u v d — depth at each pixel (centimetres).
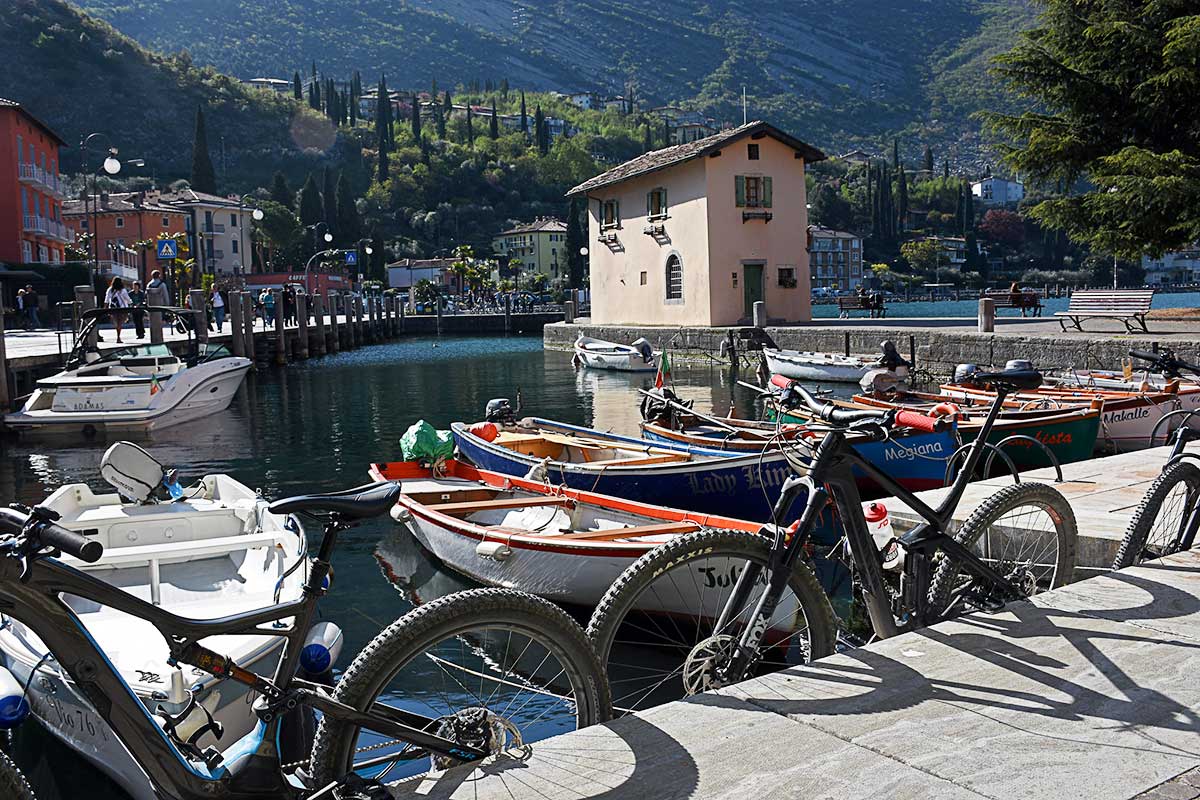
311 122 18738
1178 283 14675
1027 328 2888
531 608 297
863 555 382
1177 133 2603
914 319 3953
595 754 290
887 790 268
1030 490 452
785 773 278
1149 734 300
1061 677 343
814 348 3078
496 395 2542
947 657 362
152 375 1908
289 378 3120
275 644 416
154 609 258
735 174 3653
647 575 333
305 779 282
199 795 268
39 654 461
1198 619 400
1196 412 980
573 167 18575
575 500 831
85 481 1400
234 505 784
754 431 1123
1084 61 2653
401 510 897
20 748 486
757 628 347
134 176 15625
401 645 278
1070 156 2653
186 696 392
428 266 12650
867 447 1062
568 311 4859
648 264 4019
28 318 4134
